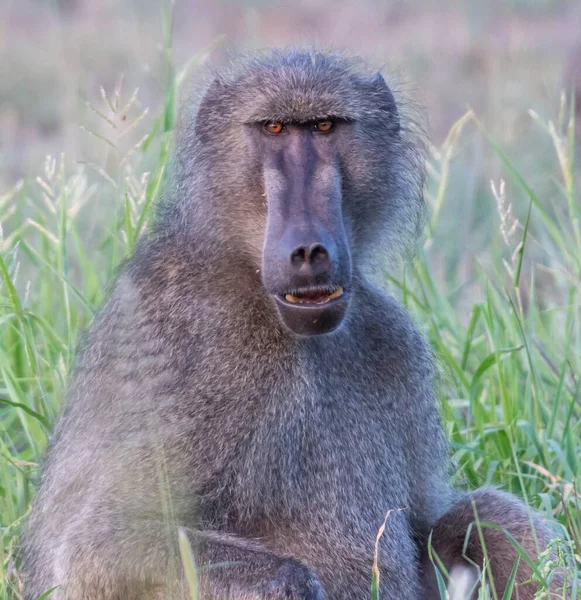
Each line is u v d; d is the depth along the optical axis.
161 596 7.54
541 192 17.92
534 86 24.11
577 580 8.01
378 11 37.69
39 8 35.78
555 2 36.00
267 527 7.95
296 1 39.12
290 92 8.18
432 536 8.89
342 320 7.84
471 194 16.78
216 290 8.11
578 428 10.62
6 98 25.83
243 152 8.25
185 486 7.70
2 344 10.56
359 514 8.16
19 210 12.80
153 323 8.09
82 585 7.54
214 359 7.92
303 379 8.01
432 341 10.95
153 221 9.00
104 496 7.68
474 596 8.63
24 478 9.55
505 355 11.09
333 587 8.02
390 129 8.76
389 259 9.07
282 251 7.73
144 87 23.61
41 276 11.77
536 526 8.66
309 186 8.04
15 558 9.02
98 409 8.04
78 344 9.12
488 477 9.80
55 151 21.28
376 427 8.35
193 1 37.59
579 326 11.59
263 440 7.87
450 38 32.94
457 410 11.05
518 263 10.07
